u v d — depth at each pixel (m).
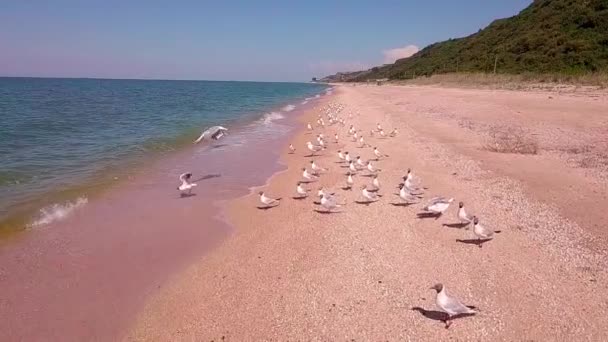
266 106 67.69
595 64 63.09
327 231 14.21
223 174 21.92
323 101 80.00
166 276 11.63
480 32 118.44
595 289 10.41
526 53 77.25
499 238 13.28
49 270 11.79
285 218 15.70
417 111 47.19
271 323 9.42
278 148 29.05
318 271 11.52
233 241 13.80
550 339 8.76
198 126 38.66
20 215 15.27
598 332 8.93
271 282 11.10
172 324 9.58
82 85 168.50
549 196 16.75
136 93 106.81
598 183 18.12
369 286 10.71
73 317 9.85
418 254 12.38
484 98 53.16
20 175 20.14
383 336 8.89
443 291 9.40
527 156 23.39
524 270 11.36
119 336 9.23
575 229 13.69
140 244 13.51
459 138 29.45
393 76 160.38
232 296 10.55
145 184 19.72
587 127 30.59
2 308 10.09
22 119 40.22
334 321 9.39
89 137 31.11
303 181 20.50
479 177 19.70
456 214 15.38
